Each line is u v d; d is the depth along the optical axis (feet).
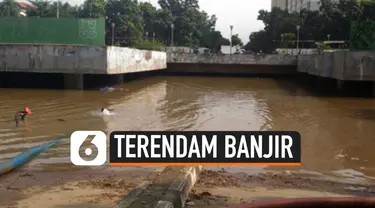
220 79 127.34
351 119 56.39
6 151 36.17
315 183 28.94
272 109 65.00
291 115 59.26
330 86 105.29
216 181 27.37
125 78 115.03
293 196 24.79
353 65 77.20
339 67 80.23
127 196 20.17
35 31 83.87
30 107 60.49
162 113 58.54
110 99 71.72
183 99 75.82
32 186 26.68
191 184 24.58
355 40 88.07
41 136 42.01
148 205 18.80
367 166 34.40
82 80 84.17
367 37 85.40
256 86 106.63
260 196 24.13
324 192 26.53
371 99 78.95
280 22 297.53
